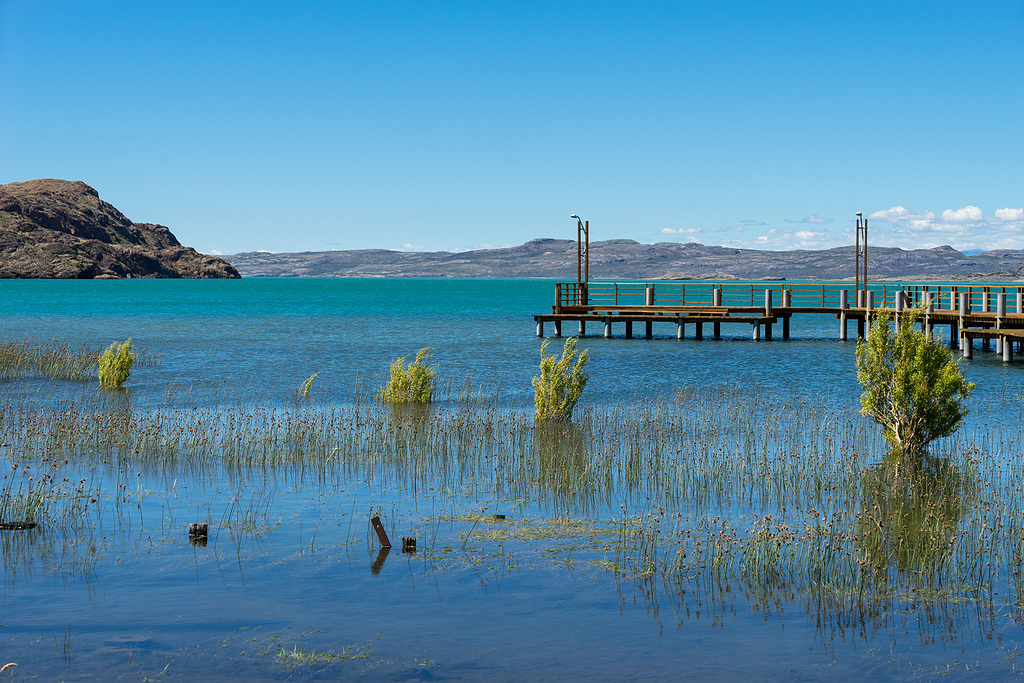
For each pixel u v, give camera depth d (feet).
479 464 47.29
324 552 30.73
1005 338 106.11
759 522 33.30
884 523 34.17
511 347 134.00
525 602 25.54
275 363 108.06
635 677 20.30
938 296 131.34
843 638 22.85
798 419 62.49
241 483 42.29
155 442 50.60
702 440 54.24
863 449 51.13
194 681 19.84
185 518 35.47
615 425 60.03
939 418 50.24
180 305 329.52
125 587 26.78
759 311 146.51
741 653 21.80
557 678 20.15
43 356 96.27
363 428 57.82
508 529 34.17
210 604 25.32
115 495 39.52
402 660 21.25
